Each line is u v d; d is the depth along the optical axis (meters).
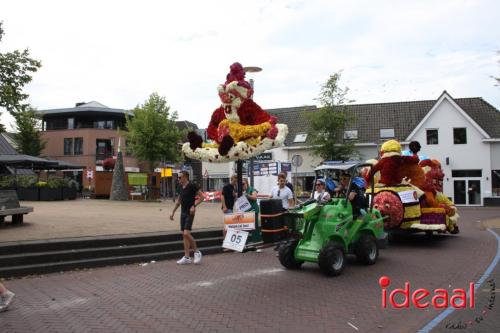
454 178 35.25
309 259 8.54
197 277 8.31
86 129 49.47
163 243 10.52
